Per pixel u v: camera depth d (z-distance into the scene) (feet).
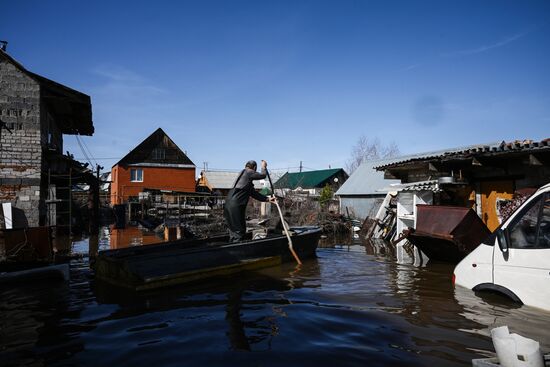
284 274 23.12
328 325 13.37
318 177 134.62
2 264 25.40
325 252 34.71
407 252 34.63
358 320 13.87
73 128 64.18
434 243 26.66
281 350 11.17
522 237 13.74
